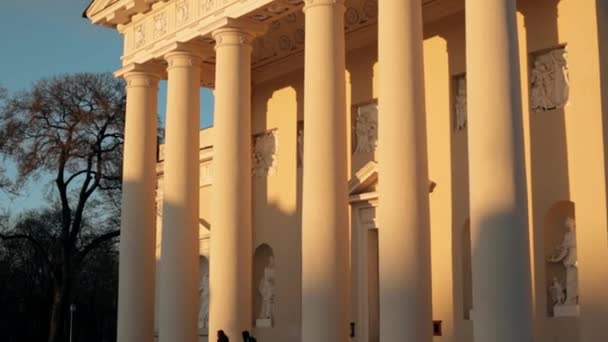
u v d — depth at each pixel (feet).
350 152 107.24
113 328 304.71
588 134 79.97
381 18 77.82
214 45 109.19
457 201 92.48
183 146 107.14
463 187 92.17
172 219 105.91
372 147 104.94
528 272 66.23
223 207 97.40
